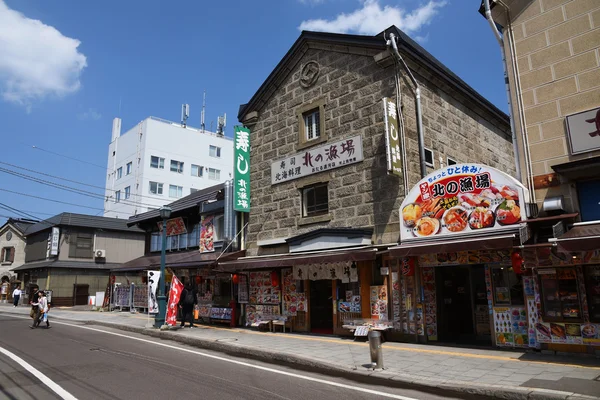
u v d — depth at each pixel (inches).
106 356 439.5
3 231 1689.2
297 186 618.5
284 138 652.1
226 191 741.9
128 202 1955.0
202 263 719.1
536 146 417.7
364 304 517.7
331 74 597.9
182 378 338.6
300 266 584.7
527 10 440.8
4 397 284.7
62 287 1352.1
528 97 429.4
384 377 327.6
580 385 280.1
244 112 718.5
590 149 386.3
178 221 940.0
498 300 440.1
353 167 552.1
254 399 278.4
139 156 1943.9
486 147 698.2
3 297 1593.3
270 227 650.2
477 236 421.4
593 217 379.6
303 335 563.2
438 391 299.7
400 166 502.0
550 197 396.8
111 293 1135.6
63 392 294.4
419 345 460.8
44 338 584.4
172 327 663.8
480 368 344.2
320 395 290.2
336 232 527.8
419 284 484.4
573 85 404.5
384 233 507.8
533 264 367.9
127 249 1505.9
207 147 2129.7
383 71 538.9
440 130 581.9
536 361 361.7
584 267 380.5
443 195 451.5
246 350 458.3
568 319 382.6
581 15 407.5
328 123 591.5
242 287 686.5
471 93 644.7
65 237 1387.8
